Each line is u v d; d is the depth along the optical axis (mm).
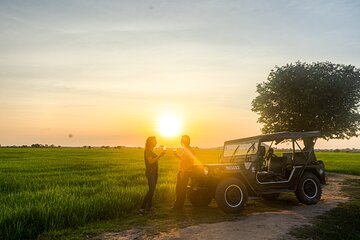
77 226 8164
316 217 9195
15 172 21766
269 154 11711
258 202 11898
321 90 22156
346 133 23531
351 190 15297
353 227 8242
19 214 7844
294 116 23062
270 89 24172
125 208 9688
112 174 19969
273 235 7383
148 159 9859
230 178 9930
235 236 7297
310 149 11828
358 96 23203
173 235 7434
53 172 21734
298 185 11258
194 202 10875
